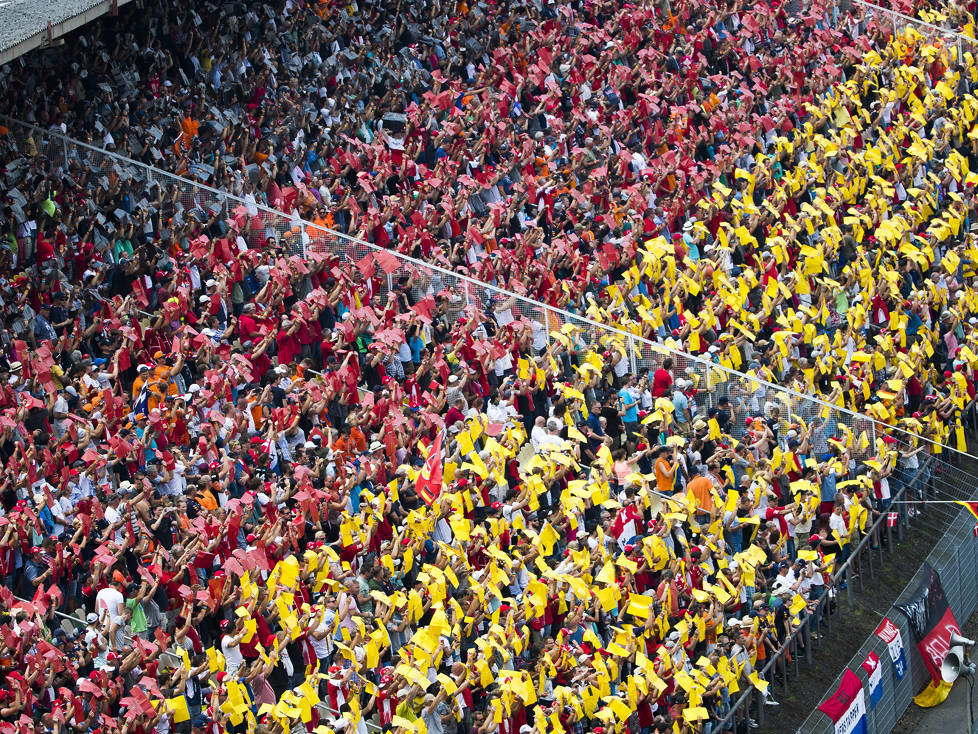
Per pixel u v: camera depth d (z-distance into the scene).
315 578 52.34
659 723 56.06
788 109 90.00
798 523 64.75
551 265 72.12
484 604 55.03
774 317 76.88
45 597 47.78
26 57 62.84
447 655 53.12
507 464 60.38
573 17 87.19
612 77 85.38
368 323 62.25
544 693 54.41
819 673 62.25
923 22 97.44
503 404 62.03
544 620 56.22
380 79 77.00
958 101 97.12
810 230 83.31
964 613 69.12
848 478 67.12
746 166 86.00
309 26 75.19
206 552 50.62
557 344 64.81
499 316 64.38
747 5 92.88
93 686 45.53
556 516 59.06
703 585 60.62
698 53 89.38
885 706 62.19
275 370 59.06
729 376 65.38
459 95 79.06
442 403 61.19
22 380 53.50
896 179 90.12
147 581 49.03
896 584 66.75
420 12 81.38
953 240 88.19
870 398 75.50
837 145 89.31
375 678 52.09
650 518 61.50
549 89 82.81
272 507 53.25
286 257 63.28
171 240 62.00
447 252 70.38
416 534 55.62
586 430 63.12
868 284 80.75
